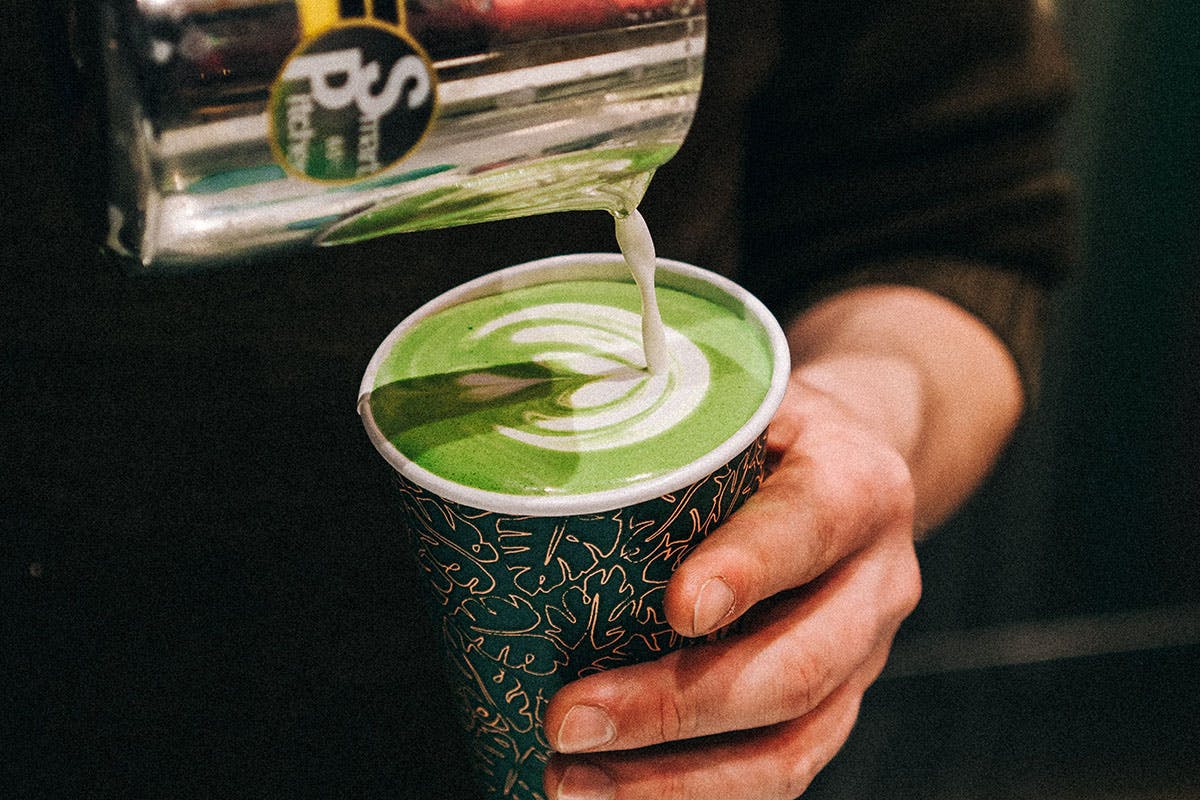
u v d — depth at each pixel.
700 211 0.46
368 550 0.41
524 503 0.28
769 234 0.50
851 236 0.47
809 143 0.48
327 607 0.41
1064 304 0.73
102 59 0.24
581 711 0.29
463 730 0.34
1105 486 0.78
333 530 0.41
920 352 0.43
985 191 0.45
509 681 0.31
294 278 0.39
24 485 0.39
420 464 0.30
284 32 0.24
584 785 0.30
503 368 0.33
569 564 0.29
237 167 0.25
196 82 0.24
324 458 0.40
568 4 0.26
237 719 0.41
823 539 0.30
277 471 0.40
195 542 0.40
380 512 0.41
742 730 0.32
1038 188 0.45
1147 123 0.68
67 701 0.40
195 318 0.39
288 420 0.40
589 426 0.31
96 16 0.24
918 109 0.45
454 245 0.41
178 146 0.25
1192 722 0.73
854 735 0.74
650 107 0.27
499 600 0.30
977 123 0.45
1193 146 0.67
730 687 0.30
